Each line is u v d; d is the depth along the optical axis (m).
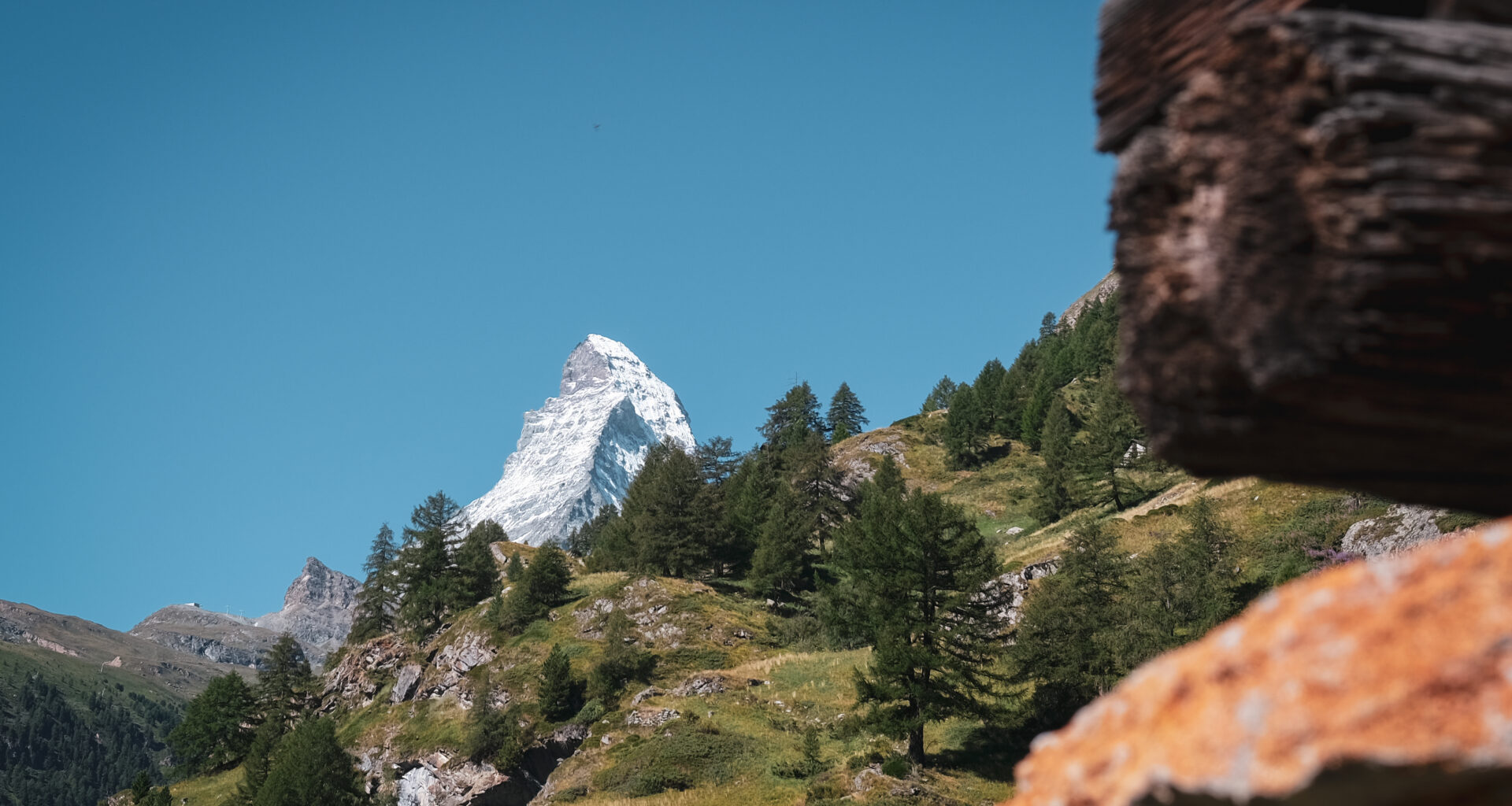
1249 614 1.50
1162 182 1.65
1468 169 1.31
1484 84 1.34
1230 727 1.33
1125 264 1.69
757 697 51.34
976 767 36.03
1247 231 1.48
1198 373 1.60
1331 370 1.41
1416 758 1.15
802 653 59.53
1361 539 37.62
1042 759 1.68
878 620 37.44
